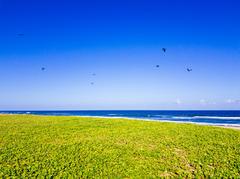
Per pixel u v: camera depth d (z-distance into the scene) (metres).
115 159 18.48
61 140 23.80
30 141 23.02
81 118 42.34
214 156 19.75
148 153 20.09
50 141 23.31
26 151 19.83
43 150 20.22
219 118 90.75
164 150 21.08
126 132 28.19
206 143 23.47
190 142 23.73
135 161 18.25
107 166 17.03
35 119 39.94
